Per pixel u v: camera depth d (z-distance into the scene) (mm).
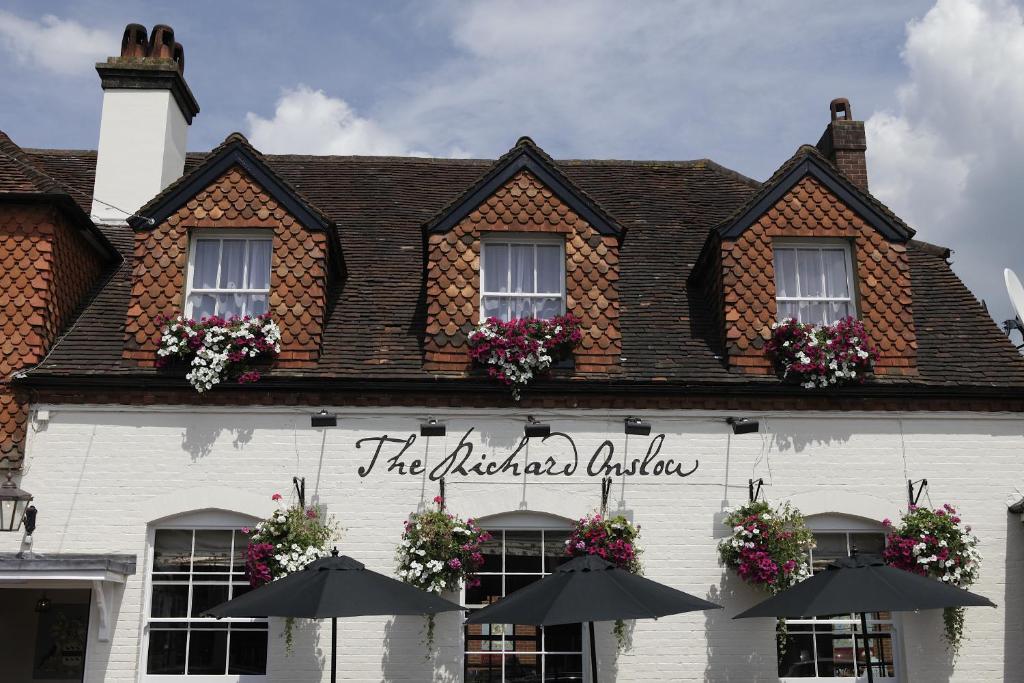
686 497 10438
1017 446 10688
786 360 10797
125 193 13297
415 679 9891
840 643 10367
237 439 10312
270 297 10836
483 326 10633
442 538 9812
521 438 10523
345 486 10266
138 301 10711
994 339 11531
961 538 10109
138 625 9812
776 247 11617
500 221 11211
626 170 15414
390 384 10414
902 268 11273
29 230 10688
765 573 9781
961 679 10117
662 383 10555
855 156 14516
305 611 7496
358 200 14117
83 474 10102
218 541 10242
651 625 10141
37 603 11438
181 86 14047
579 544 9930
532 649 10250
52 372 10203
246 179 11219
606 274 11086
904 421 10727
